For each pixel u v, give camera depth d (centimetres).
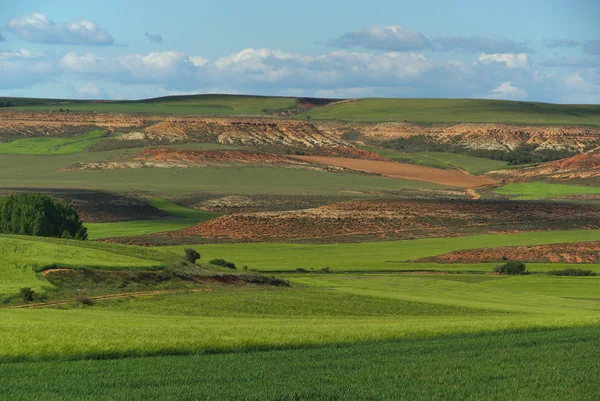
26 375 4969
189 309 9144
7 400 4247
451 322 7594
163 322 7238
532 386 4772
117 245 12631
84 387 4606
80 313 7819
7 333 6031
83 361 5453
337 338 6388
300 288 11556
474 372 5147
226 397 4406
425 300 10794
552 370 5219
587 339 6575
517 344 6294
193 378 4884
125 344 5819
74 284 9775
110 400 4281
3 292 8862
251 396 4428
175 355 5769
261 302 9806
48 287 9394
